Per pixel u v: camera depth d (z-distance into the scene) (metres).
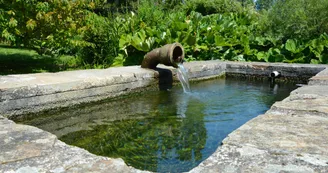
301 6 8.08
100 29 7.50
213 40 7.80
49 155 1.42
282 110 2.13
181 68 5.14
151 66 5.03
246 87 5.39
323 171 1.20
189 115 3.41
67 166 1.31
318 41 7.00
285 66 5.85
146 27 7.62
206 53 7.80
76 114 3.53
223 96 4.56
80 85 3.58
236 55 7.75
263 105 3.94
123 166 1.31
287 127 1.74
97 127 3.04
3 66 7.14
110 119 3.32
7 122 1.99
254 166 1.25
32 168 1.28
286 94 4.74
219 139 2.57
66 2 5.86
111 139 2.67
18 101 3.03
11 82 3.28
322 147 1.43
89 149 2.44
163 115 3.44
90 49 7.61
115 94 4.09
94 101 3.78
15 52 10.61
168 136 2.70
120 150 2.39
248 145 1.47
